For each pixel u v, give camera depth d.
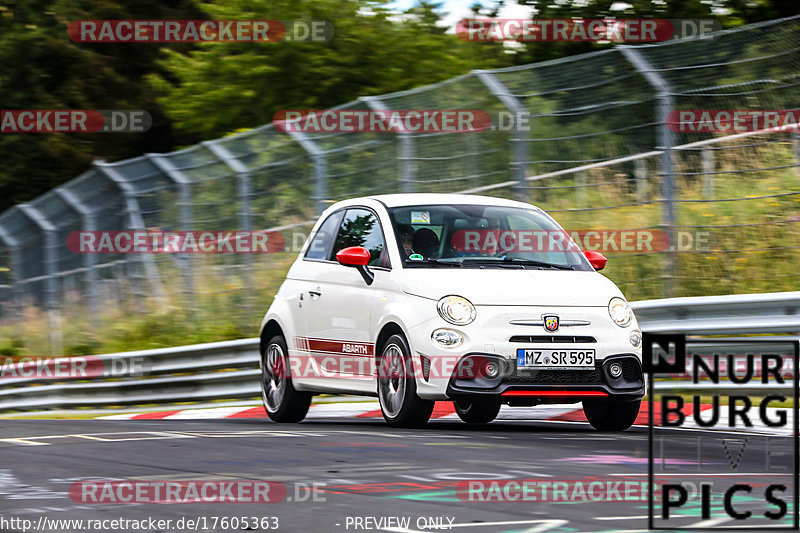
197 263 67.88
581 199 57.53
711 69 49.34
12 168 132.88
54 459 25.78
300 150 59.19
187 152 65.62
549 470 23.17
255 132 61.75
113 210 70.25
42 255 77.75
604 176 57.81
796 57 49.16
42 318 78.19
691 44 50.16
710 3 89.62
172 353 56.72
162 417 48.81
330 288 36.31
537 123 52.38
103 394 59.91
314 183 58.81
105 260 73.81
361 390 34.81
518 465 23.97
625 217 55.88
